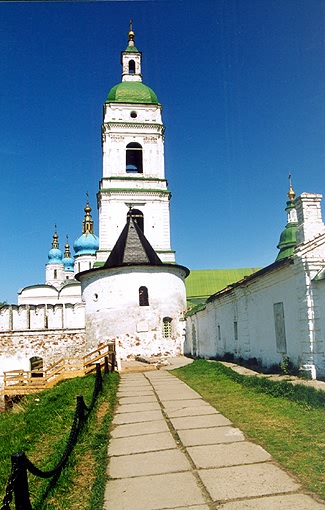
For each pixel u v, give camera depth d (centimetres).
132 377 1759
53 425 962
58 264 6100
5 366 2752
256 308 1691
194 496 518
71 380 1828
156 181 4006
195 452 683
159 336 2861
